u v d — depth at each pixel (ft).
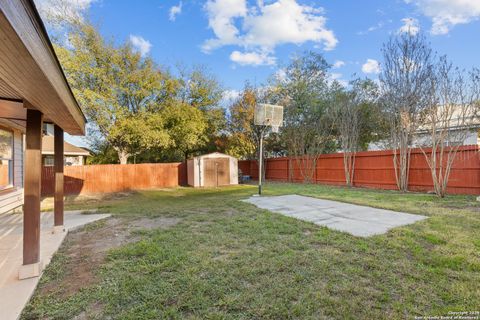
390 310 6.40
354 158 36.04
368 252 10.07
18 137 23.13
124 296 7.20
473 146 23.90
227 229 13.87
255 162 56.39
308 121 46.06
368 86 41.83
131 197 31.86
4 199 19.72
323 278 8.07
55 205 13.65
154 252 10.43
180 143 50.98
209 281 7.97
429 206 18.92
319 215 16.88
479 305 6.53
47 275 8.64
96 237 13.14
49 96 7.65
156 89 47.16
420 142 30.17
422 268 8.61
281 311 6.42
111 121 42.68
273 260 9.46
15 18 4.17
